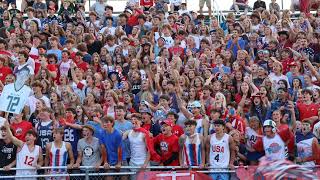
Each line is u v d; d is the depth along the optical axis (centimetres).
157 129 2488
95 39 3569
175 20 3703
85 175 2212
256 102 2594
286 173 1423
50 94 2720
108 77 2975
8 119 2553
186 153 2347
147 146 2345
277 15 4119
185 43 3447
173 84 2725
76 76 2944
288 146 2388
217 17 4166
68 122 2459
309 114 2580
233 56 3247
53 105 2612
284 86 2775
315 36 3366
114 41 3397
